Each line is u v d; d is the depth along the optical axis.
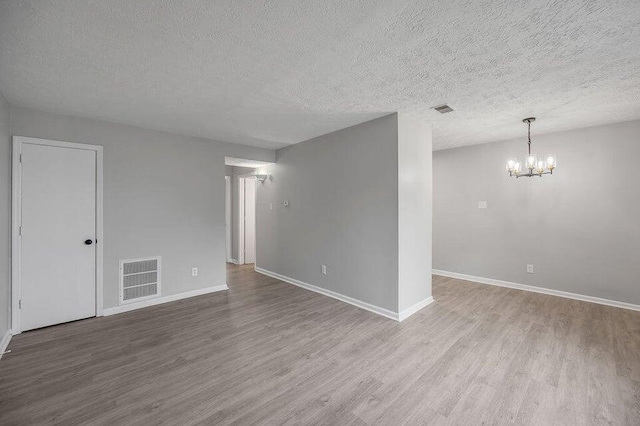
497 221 4.59
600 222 3.72
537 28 1.70
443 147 5.02
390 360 2.38
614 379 2.11
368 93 2.67
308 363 2.34
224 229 4.48
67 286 3.17
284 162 4.94
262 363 2.34
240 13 1.56
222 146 4.48
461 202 4.98
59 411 1.78
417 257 3.54
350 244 3.77
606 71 2.24
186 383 2.07
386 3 1.49
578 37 1.79
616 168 3.60
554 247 4.07
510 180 4.45
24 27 1.66
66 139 3.18
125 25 1.66
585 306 3.63
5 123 2.69
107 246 3.43
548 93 2.68
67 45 1.86
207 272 4.28
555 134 4.03
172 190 3.95
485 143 4.69
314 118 3.40
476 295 4.11
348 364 2.32
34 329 2.98
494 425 1.68
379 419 1.72
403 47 1.92
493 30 1.73
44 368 2.26
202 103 2.90
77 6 1.49
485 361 2.36
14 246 2.85
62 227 3.15
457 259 5.06
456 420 1.71
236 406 1.83
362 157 3.59
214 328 3.02
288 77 2.35
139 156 3.68
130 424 1.68
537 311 3.47
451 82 2.45
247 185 6.58
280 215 5.05
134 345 2.65
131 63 2.10
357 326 3.06
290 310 3.54
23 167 2.93
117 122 3.49
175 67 2.17
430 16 1.60
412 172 3.44
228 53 1.98
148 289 3.74
